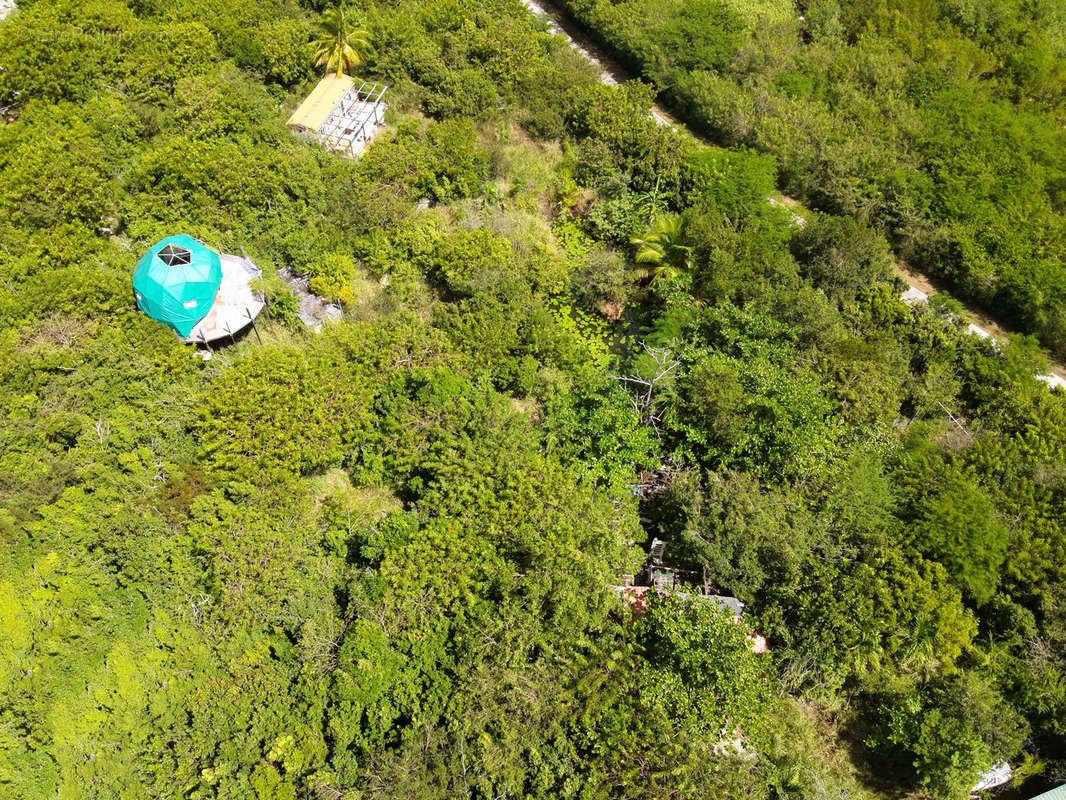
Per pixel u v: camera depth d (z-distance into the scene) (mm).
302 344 27969
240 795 17344
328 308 29000
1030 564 22047
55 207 27766
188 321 26344
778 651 21078
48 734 17906
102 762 17500
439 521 22234
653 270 31406
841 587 21250
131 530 20812
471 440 24250
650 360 27281
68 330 24625
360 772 18203
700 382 24812
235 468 22547
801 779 18797
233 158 30609
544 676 19344
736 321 28000
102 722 18125
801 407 24125
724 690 18578
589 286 30812
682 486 23156
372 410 25328
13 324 24531
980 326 31625
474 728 18547
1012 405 26312
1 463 21500
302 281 29672
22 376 23188
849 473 23594
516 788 18094
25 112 31328
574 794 18000
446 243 30000
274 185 30500
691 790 17453
